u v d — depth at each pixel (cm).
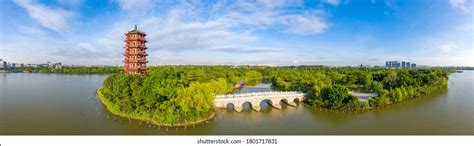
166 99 8644
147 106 8150
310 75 16200
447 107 10350
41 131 7138
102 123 7825
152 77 10962
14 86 17175
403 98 11431
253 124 7981
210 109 8900
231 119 8475
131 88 10238
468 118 8625
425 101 11631
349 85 14725
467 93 14250
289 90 13412
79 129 7294
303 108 10238
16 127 7481
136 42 12706
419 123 8106
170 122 7462
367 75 15212
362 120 8488
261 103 11112
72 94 13388
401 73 16550
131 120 7925
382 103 10325
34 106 10212
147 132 7044
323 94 10525
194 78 14175
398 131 7356
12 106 10200
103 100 10894
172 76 14012
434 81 15962
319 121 8394
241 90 15675
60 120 8175
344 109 9650
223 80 13250
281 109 10062
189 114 7869
